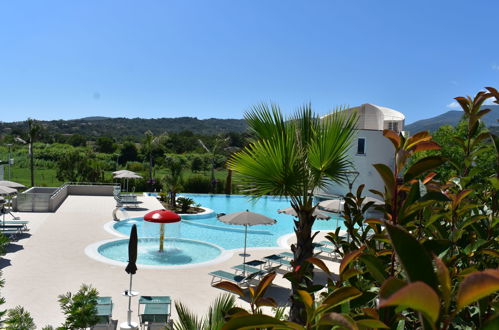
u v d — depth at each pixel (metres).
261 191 4.51
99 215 22.75
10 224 17.27
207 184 39.66
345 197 3.05
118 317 9.27
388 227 1.06
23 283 11.09
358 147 30.78
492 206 2.45
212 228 23.41
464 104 2.51
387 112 37.00
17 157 63.66
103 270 12.71
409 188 1.97
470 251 2.10
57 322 8.80
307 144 4.59
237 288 1.66
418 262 1.01
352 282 2.31
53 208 23.00
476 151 2.45
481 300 1.34
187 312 5.12
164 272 12.83
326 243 16.33
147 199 31.19
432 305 0.73
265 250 16.56
